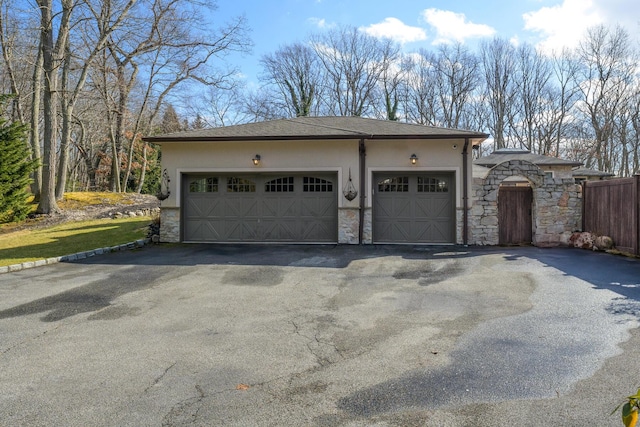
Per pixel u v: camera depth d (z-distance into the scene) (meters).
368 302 5.75
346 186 11.45
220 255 9.74
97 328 4.71
